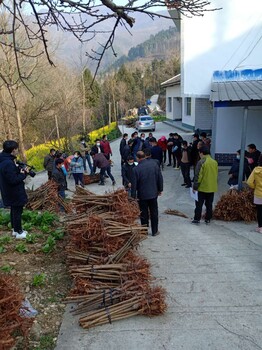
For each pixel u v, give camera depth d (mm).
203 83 12109
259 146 13289
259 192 6523
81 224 4770
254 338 3324
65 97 21656
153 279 4352
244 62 11773
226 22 11547
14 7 2754
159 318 3664
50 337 3391
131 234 4750
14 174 5461
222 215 7754
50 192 8430
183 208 9359
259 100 7918
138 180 6266
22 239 5828
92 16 2834
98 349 3197
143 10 2734
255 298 4082
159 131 29891
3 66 12602
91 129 34031
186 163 11562
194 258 5383
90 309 3760
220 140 13484
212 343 3256
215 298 4090
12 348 3197
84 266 4281
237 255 5500
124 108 50906
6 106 15664
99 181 13625
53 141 21938
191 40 11805
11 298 3105
